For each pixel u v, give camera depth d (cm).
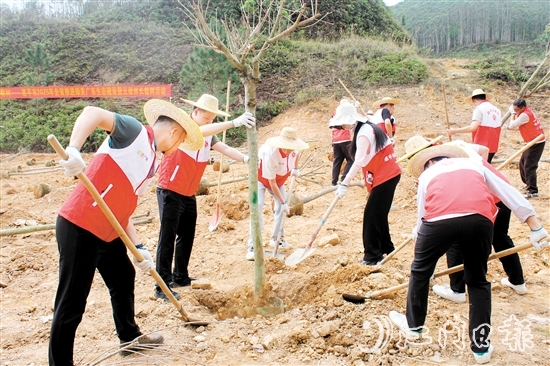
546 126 1524
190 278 506
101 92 1662
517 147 1191
